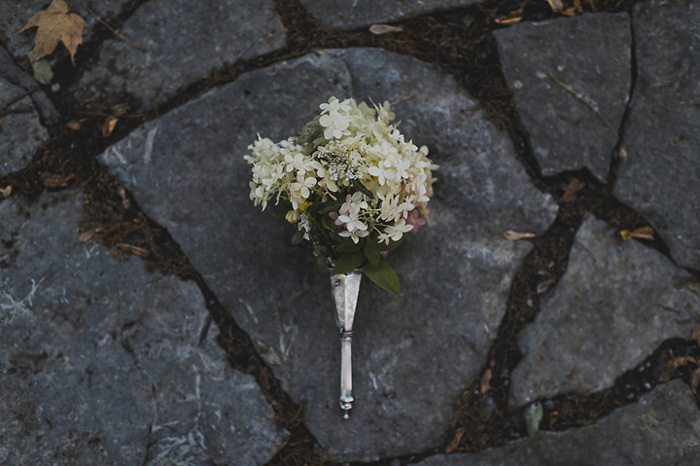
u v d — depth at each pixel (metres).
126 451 1.30
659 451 1.35
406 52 1.35
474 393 1.34
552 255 1.36
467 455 1.34
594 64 1.37
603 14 1.37
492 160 1.35
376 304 1.33
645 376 1.37
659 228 1.37
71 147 1.33
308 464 1.32
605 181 1.37
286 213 1.15
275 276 1.32
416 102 1.34
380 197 0.99
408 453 1.34
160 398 1.31
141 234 1.32
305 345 1.32
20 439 1.29
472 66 1.36
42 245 1.32
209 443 1.31
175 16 1.35
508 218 1.35
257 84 1.33
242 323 1.32
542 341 1.35
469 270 1.34
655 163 1.36
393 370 1.33
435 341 1.33
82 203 1.32
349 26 1.36
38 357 1.31
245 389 1.32
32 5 1.35
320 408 1.32
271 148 1.10
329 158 0.99
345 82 1.33
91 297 1.31
